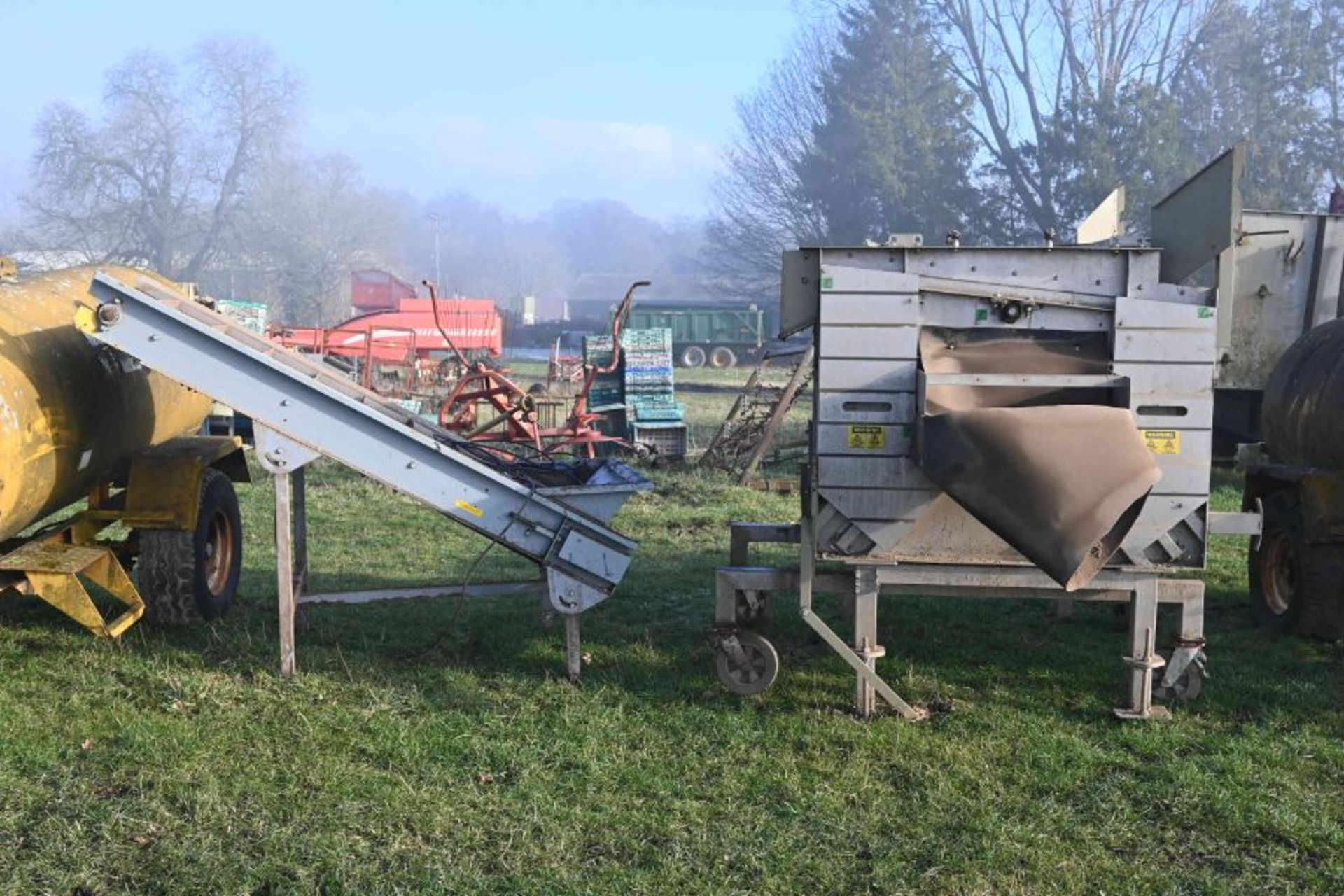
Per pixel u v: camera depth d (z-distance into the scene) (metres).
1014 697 6.46
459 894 4.36
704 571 9.67
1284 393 7.84
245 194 75.00
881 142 47.53
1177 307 5.71
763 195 56.34
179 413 8.66
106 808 4.91
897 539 5.97
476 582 7.98
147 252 72.88
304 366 7.10
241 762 5.44
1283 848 4.81
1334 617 7.33
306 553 8.05
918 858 4.69
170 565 7.43
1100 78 44.56
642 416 16.36
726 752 5.65
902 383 5.86
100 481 7.63
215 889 4.37
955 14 47.88
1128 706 6.23
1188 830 4.97
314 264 76.12
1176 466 5.82
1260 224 13.21
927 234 47.28
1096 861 4.68
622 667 6.88
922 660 7.13
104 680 6.40
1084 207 42.62
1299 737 5.91
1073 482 5.16
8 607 7.96
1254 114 42.97
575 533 6.43
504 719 6.00
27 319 6.68
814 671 6.89
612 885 4.43
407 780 5.28
